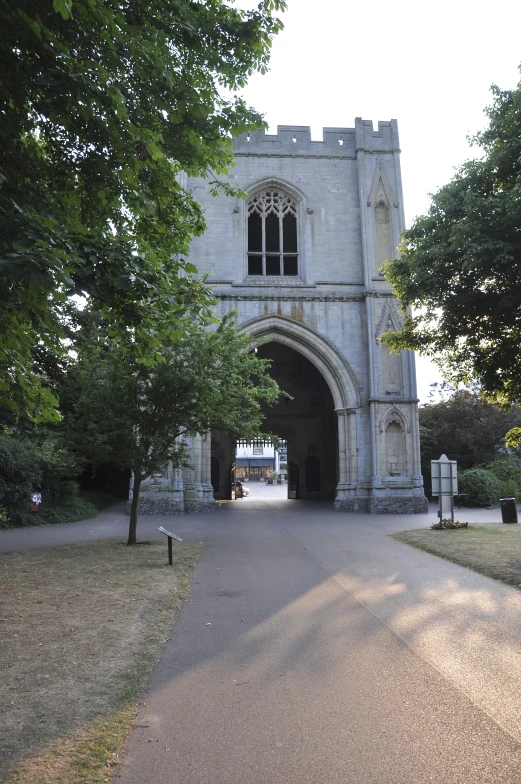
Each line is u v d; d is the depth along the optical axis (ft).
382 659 19.24
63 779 11.43
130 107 21.57
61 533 58.29
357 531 59.98
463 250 36.50
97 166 22.00
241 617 24.86
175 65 23.84
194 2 23.71
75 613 24.68
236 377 49.57
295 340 94.84
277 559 40.86
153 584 31.07
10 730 13.48
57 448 49.88
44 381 62.28
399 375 92.68
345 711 15.16
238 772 12.14
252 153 98.43
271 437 53.62
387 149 99.25
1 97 19.29
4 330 19.35
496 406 117.60
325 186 98.73
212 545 48.67
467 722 14.44
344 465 92.53
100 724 13.98
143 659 19.01
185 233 27.27
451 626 23.11
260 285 94.12
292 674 17.92
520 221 34.76
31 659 18.65
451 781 11.71
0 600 27.14
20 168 20.74
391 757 12.73
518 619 24.13
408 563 38.88
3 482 63.93
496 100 39.86
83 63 18.01
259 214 99.86
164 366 46.44
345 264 96.58
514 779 11.76
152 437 47.19
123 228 25.52
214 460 131.23
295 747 13.23
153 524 68.33
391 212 97.25
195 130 25.57
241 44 24.80
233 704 15.66
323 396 131.34
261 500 123.34
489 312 38.22
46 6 17.06
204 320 27.32
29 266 15.93
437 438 118.52
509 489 103.86
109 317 21.57
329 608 26.30
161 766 12.37
